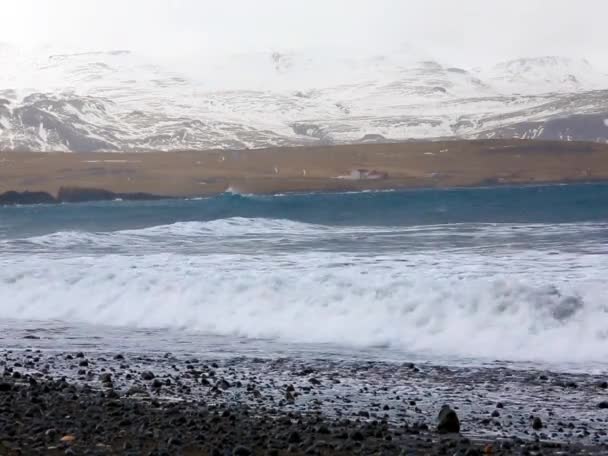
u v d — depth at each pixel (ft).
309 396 36.04
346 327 52.54
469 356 46.03
